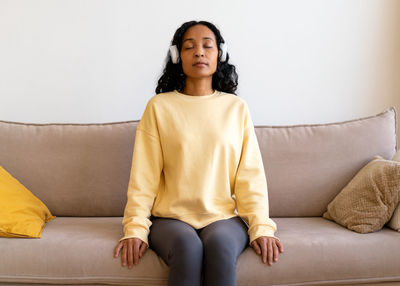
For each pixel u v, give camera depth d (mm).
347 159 1754
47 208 1661
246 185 1481
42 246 1300
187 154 1455
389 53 2150
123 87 2100
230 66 1719
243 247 1295
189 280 1156
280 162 1767
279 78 2137
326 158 1761
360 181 1540
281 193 1741
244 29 2109
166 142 1493
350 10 2129
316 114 2156
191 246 1191
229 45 2111
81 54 2078
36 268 1264
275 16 2113
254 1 2102
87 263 1263
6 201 1471
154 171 1495
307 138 1803
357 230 1424
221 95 1600
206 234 1294
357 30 2137
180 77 1707
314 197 1735
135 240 1287
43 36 2066
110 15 2068
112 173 1755
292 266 1269
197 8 2090
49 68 2080
